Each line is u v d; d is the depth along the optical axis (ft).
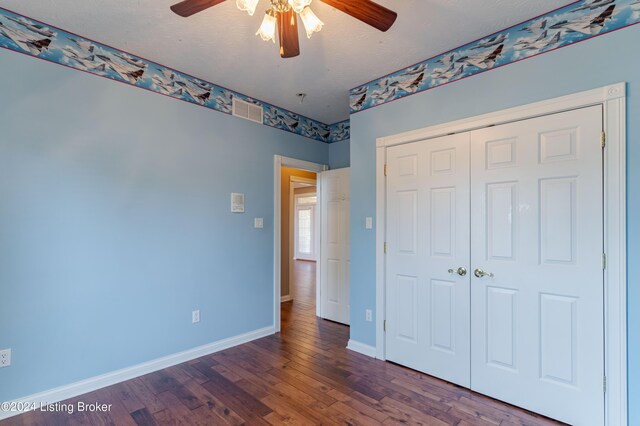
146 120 8.85
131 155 8.56
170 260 9.27
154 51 8.38
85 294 7.77
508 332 7.30
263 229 11.74
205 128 10.12
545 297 6.84
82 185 7.77
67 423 6.55
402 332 9.21
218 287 10.36
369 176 10.09
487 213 7.66
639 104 5.88
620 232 6.01
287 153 12.65
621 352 5.96
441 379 8.36
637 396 5.82
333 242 13.58
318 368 9.05
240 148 11.06
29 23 7.10
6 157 6.82
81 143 7.77
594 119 6.30
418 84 8.95
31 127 7.11
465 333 7.97
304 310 15.21
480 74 7.81
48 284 7.27
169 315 9.21
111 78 8.25
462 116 8.11
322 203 14.12
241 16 6.90
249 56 8.58
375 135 9.93
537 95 6.98
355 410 7.02
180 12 5.00
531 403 6.95
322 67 9.20
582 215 6.42
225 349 10.41
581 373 6.38
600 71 6.25
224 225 10.56
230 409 7.06
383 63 8.95
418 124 8.94
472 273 7.87
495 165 7.55
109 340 8.11
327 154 14.46
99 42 7.99
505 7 6.63
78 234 7.69
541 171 6.91
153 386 8.03
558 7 6.65
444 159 8.41
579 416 6.38
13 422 6.55
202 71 9.48
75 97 7.70
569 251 6.56
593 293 6.27
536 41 7.00
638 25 5.90
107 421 6.63
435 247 8.55
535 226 6.97
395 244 9.39
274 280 12.04
